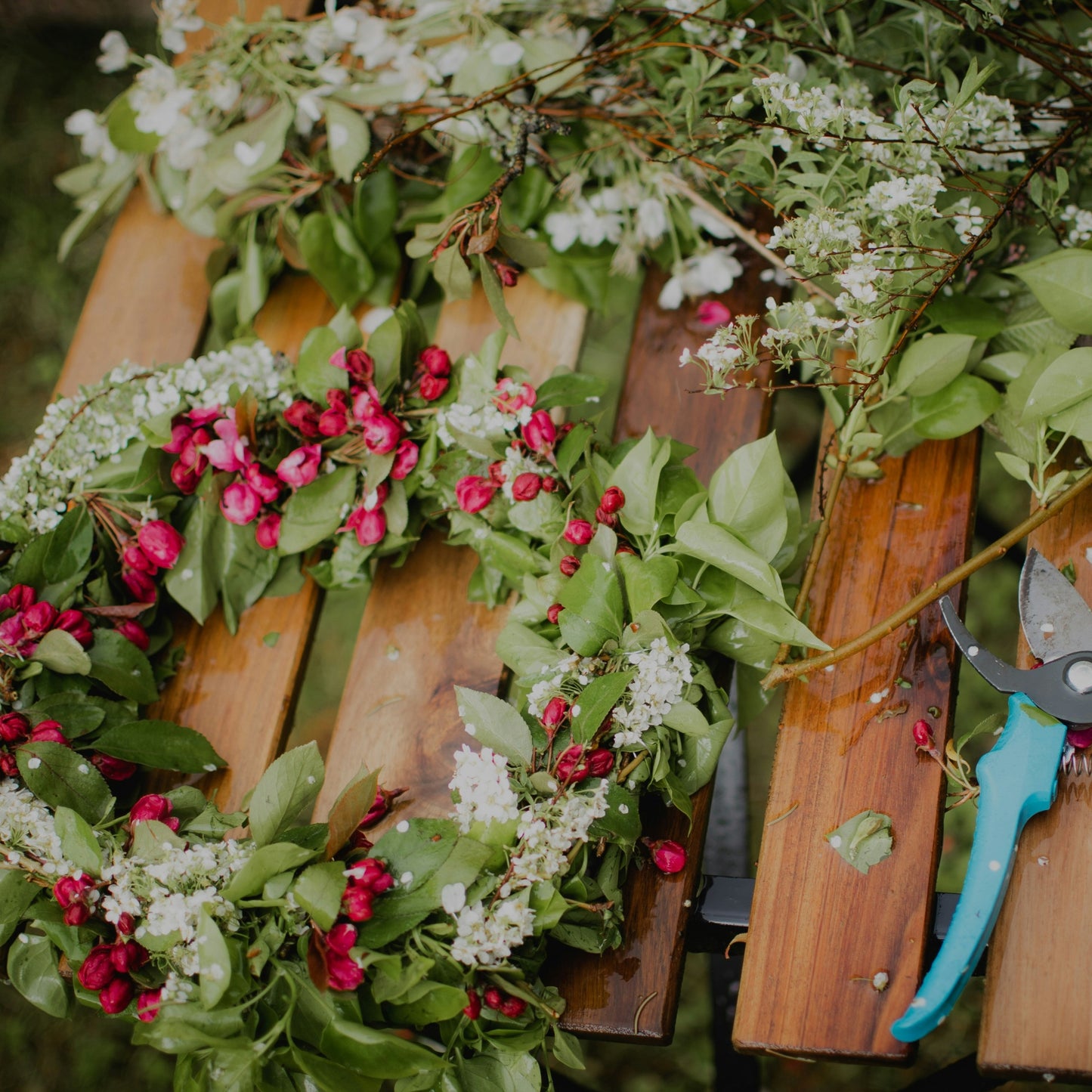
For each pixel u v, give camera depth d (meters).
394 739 1.19
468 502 1.12
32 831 1.03
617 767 1.01
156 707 1.24
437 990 0.90
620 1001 1.01
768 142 1.21
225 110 1.38
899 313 1.12
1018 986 0.96
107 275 1.49
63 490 1.22
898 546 1.16
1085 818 0.99
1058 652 1.03
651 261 1.39
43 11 2.34
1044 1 1.30
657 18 1.35
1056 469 1.15
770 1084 1.70
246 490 1.18
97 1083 1.76
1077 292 1.06
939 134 1.10
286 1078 0.95
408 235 1.46
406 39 1.37
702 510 1.06
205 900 0.95
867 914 1.01
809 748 1.08
